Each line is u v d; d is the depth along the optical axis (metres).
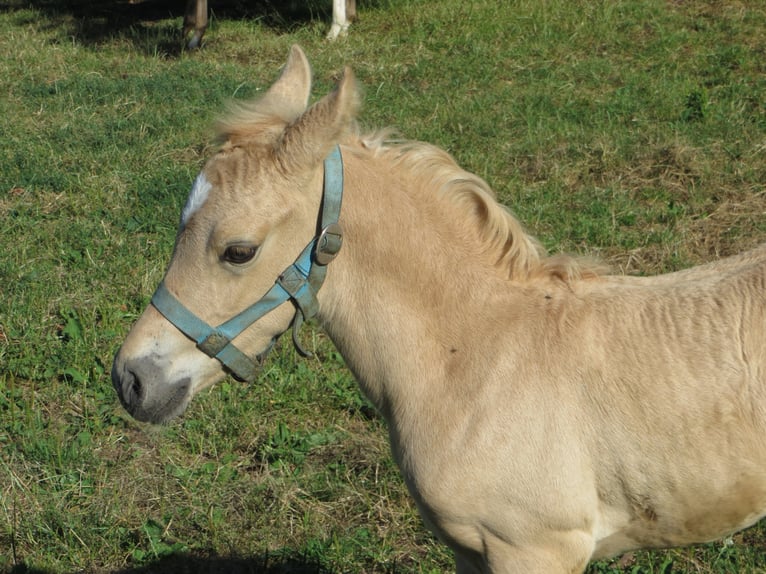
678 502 2.57
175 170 7.24
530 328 2.66
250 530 3.85
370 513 3.94
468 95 8.75
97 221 6.49
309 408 4.60
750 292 2.58
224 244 2.54
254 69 10.05
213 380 2.75
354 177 2.68
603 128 7.55
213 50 11.04
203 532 3.86
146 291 5.52
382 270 2.69
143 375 2.63
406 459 2.71
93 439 4.43
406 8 11.68
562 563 2.61
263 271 2.60
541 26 10.49
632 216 6.18
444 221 2.73
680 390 2.52
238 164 2.55
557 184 6.68
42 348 5.05
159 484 4.12
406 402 2.70
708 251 5.85
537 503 2.56
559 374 2.59
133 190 6.98
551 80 8.92
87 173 7.25
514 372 2.61
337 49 10.57
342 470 4.20
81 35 12.08
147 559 3.73
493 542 2.64
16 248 6.07
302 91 2.85
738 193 6.44
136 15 13.45
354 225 2.67
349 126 2.56
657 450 2.53
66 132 8.06
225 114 2.71
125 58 10.78
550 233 6.01
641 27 10.41
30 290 5.57
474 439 2.59
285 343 5.04
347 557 3.69
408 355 2.70
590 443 2.57
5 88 9.66
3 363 4.95
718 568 3.53
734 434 2.49
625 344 2.59
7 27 12.93
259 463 4.29
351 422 4.54
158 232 6.32
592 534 2.63
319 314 2.79
